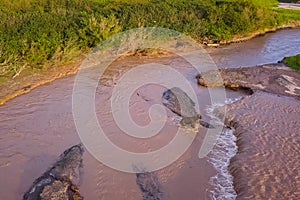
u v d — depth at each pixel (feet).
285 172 43.88
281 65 81.10
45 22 76.74
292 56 85.76
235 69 77.25
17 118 53.52
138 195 39.78
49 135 49.88
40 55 69.31
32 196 36.37
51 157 45.14
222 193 41.01
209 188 41.75
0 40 66.39
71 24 80.33
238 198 40.06
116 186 40.93
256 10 107.04
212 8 102.01
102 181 41.55
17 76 64.75
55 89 63.46
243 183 42.09
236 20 99.86
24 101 58.44
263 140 50.49
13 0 89.25
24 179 41.22
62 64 71.92
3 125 51.49
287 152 47.83
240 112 58.34
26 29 72.23
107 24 80.59
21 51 67.77
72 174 40.91
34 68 68.44
